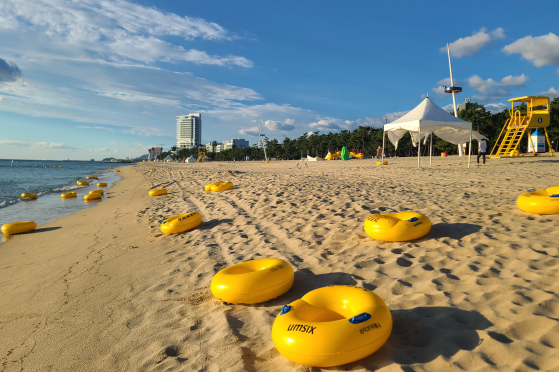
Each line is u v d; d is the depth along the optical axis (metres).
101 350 2.62
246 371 2.13
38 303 3.64
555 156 20.06
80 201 14.04
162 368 2.29
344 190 8.84
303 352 1.99
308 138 79.62
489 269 3.20
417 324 2.44
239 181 14.15
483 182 9.26
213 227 6.45
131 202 12.09
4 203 13.72
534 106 19.50
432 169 14.73
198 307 3.19
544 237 3.89
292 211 6.84
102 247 5.90
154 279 4.06
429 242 4.21
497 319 2.36
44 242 6.84
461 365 1.96
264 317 2.86
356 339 1.99
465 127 14.16
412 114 14.95
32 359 2.56
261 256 4.48
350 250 4.33
